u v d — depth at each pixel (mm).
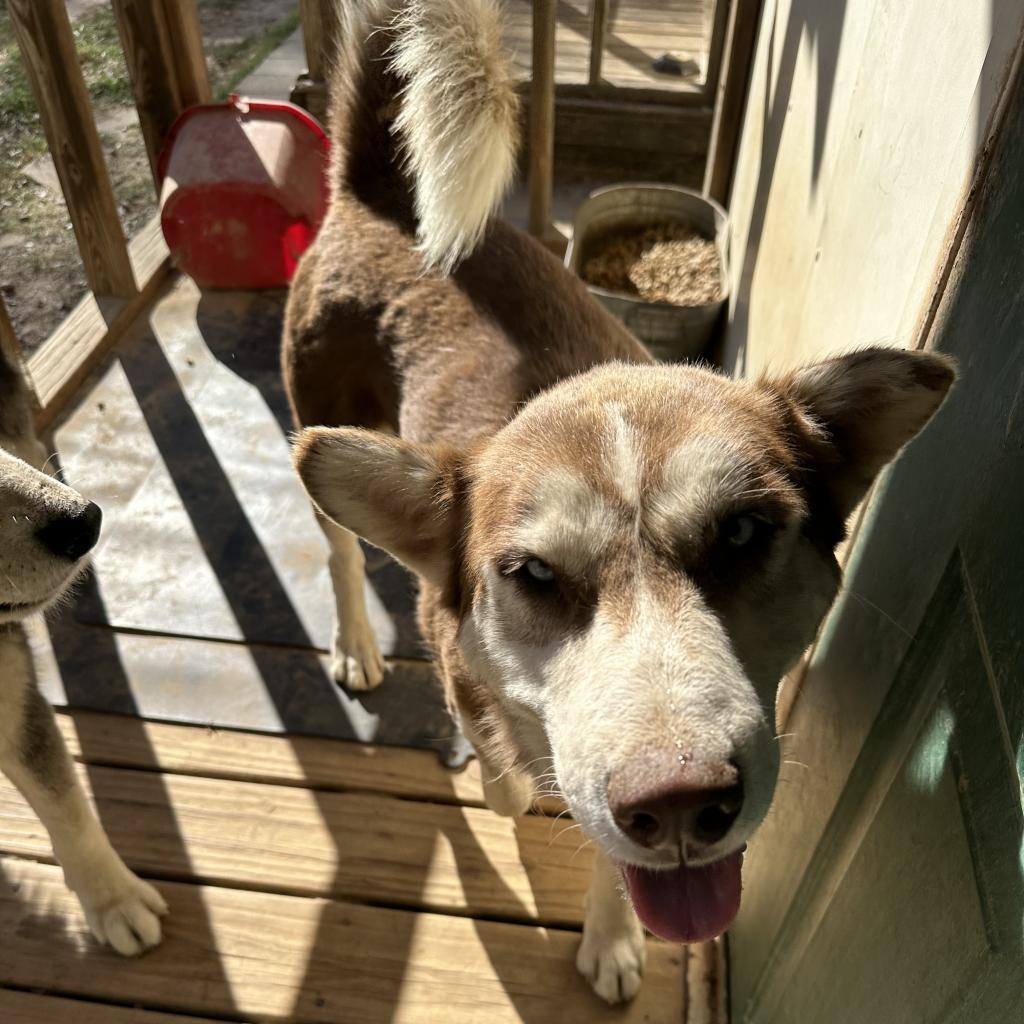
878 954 662
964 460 623
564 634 735
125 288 2033
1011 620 519
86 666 1429
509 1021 1081
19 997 1099
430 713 1380
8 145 2486
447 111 1127
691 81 2469
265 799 1281
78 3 3174
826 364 795
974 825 535
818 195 1184
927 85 797
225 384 1914
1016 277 571
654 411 778
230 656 1451
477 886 1192
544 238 2141
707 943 1143
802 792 902
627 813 616
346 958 1132
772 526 736
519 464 787
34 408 1735
